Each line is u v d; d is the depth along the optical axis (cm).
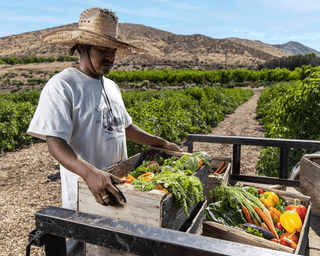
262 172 525
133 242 93
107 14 158
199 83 5462
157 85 5128
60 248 118
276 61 16138
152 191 125
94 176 130
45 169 680
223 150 862
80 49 167
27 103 1133
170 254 88
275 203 203
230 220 174
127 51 189
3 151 819
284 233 177
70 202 174
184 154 203
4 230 404
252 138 303
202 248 83
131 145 673
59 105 148
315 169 248
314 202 252
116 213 133
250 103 2414
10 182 596
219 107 1561
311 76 449
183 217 150
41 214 110
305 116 441
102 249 132
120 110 188
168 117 988
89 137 164
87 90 163
